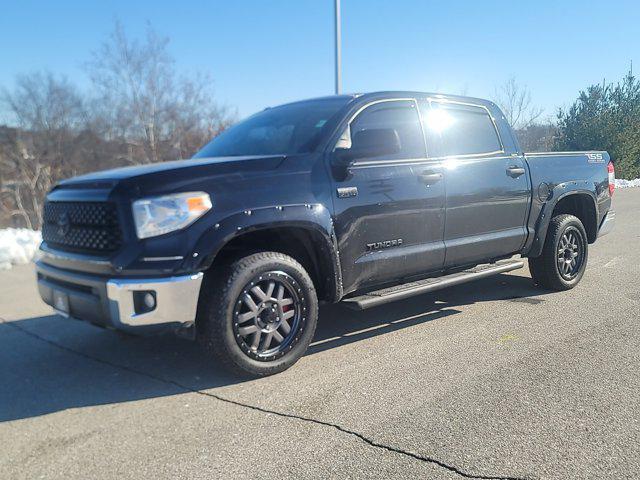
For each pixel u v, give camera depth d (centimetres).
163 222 341
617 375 372
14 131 2847
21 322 552
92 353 452
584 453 277
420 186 461
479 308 547
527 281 657
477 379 371
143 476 272
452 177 486
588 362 396
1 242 888
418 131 480
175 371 407
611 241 931
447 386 362
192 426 321
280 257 385
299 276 392
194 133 2588
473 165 506
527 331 470
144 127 2639
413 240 461
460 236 499
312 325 403
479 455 278
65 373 411
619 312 517
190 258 344
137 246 340
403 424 312
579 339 445
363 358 418
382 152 408
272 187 380
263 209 371
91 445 304
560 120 2647
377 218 434
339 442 296
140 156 2659
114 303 340
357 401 345
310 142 424
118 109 2673
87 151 2895
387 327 494
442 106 507
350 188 417
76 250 374
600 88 2544
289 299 392
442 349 432
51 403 359
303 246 424
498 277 685
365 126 449
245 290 369
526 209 558
